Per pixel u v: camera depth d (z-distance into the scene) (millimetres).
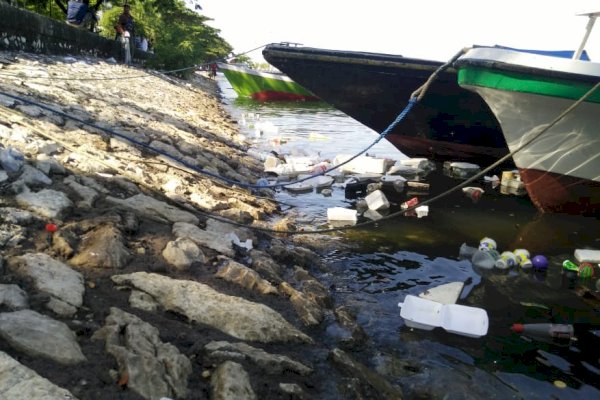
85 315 2834
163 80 20422
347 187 8180
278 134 14805
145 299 3146
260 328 3174
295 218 6387
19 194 3969
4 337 2393
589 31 6969
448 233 6113
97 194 4547
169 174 6086
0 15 10695
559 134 6398
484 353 3541
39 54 12805
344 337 3480
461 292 4523
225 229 4891
